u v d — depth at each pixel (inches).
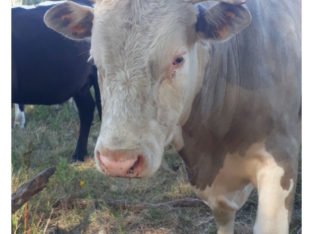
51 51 119.6
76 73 123.5
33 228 76.7
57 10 56.2
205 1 56.6
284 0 67.5
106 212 89.0
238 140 60.3
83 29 57.3
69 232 83.4
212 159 62.9
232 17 52.1
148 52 48.3
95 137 139.7
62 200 90.3
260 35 60.9
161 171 106.5
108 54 48.5
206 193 65.4
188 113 57.4
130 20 48.9
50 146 128.6
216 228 85.0
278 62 60.7
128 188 99.4
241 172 62.1
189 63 52.1
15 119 142.5
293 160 59.9
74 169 105.8
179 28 50.3
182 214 89.9
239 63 60.0
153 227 86.7
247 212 90.4
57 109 159.6
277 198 58.2
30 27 118.6
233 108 59.7
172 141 61.3
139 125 47.4
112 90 48.1
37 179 76.5
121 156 45.6
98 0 51.8
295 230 81.8
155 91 48.8
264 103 58.9
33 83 120.4
